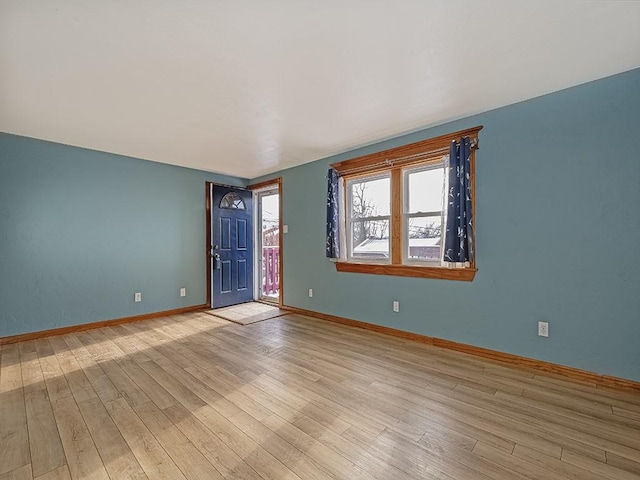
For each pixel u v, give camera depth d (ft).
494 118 8.64
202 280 15.55
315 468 4.62
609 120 7.04
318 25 5.19
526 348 8.19
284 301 15.33
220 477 4.45
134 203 13.20
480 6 4.81
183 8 4.75
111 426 5.69
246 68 6.47
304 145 11.63
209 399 6.63
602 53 6.11
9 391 7.01
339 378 7.61
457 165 9.17
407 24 5.19
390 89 7.45
